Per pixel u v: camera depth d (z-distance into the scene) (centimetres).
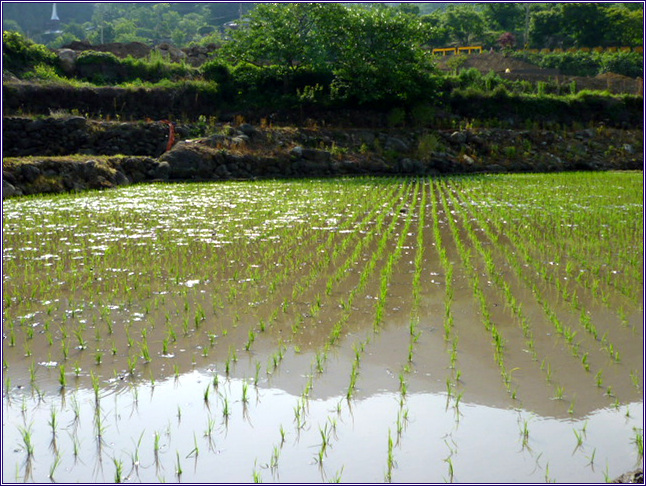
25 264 899
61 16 13375
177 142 2409
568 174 2684
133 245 1043
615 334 623
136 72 3086
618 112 3456
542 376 519
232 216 1380
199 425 438
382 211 1494
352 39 2972
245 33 3053
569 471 380
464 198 1791
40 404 468
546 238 1139
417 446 409
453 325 647
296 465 388
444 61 5394
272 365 541
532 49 7262
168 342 595
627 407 464
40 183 1741
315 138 2702
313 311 686
